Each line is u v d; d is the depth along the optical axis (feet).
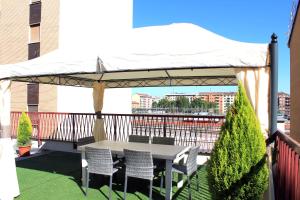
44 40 41.73
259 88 12.05
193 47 13.05
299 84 25.89
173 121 26.91
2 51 45.73
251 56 12.01
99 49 15.03
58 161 25.38
